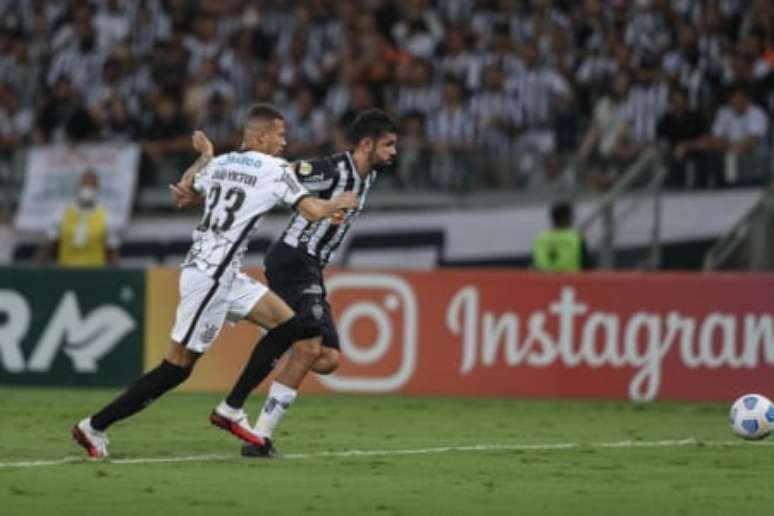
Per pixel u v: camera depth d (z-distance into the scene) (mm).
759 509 29875
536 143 71250
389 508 29156
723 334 56125
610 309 56188
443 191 69562
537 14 74125
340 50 76188
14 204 71625
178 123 73375
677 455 38844
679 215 67250
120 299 56000
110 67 77312
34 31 80875
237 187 35250
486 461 36969
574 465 36438
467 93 72375
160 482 32062
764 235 66438
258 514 28266
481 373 56031
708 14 72438
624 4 73062
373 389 56031
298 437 41906
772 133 67938
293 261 37875
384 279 56188
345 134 70562
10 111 78562
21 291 56031
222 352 55812
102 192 71312
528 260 68812
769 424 40625
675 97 68250
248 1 79375
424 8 76125
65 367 55938
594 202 68125
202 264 35250
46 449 37875
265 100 74375
